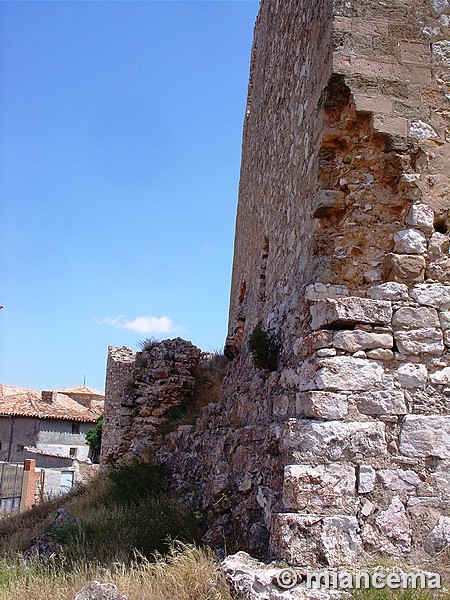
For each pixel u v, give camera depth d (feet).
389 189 21.71
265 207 36.09
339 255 21.48
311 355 19.84
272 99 36.68
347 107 21.93
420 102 21.93
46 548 29.86
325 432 18.45
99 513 32.83
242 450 27.96
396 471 18.51
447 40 22.63
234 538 24.32
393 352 19.65
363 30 22.13
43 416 149.59
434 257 20.86
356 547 17.46
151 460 45.42
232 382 37.83
